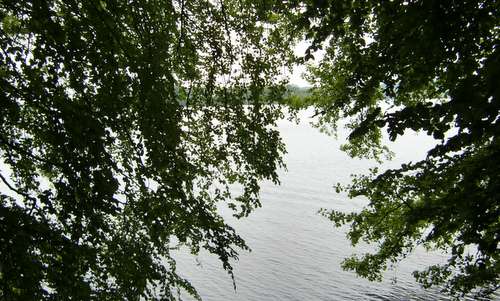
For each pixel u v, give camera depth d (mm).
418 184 7555
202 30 6078
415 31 4703
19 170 5422
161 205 5688
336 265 30203
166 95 5238
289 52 6625
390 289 26219
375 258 9398
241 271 29094
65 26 4734
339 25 5133
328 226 39844
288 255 32281
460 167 6438
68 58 4438
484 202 4594
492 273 6035
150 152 5242
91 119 4504
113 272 5441
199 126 6832
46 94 4543
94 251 4887
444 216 5355
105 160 4777
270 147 6617
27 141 5160
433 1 4215
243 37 6406
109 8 4797
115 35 4879
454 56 4711
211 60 6391
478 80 4133
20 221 4324
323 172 70125
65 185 4688
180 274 28156
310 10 4926
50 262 4766
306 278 28062
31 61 4258
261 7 6062
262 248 33875
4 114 4465
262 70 6535
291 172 70625
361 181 10398
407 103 7758
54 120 4594
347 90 6359
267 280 27703
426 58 4809
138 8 5191
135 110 5445
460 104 4117
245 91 6680
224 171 7426
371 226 9797
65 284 4465
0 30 4355
